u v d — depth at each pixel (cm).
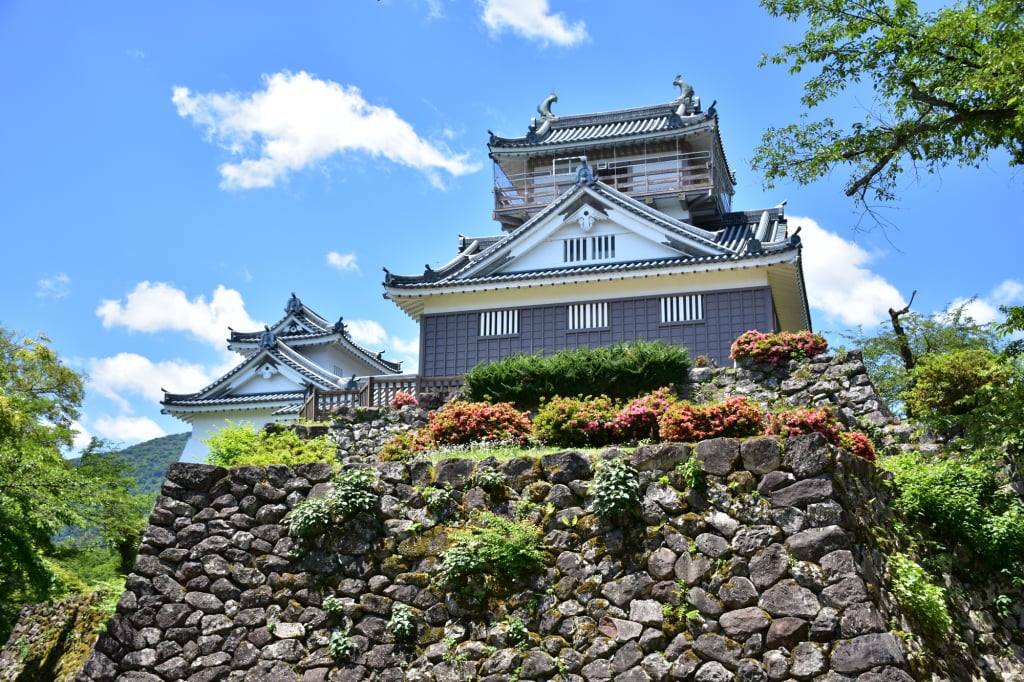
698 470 1061
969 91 1377
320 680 1117
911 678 897
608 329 2511
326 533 1199
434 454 1477
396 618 1113
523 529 1102
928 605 1023
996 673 1120
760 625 968
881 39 1452
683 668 980
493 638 1071
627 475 1082
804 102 1575
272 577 1193
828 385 1770
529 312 2602
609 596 1045
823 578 964
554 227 2694
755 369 1861
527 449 1449
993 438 1398
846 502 1033
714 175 3105
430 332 2677
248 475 1263
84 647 1536
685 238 2541
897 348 2577
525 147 3183
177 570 1226
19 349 2431
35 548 1758
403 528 1175
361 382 2288
